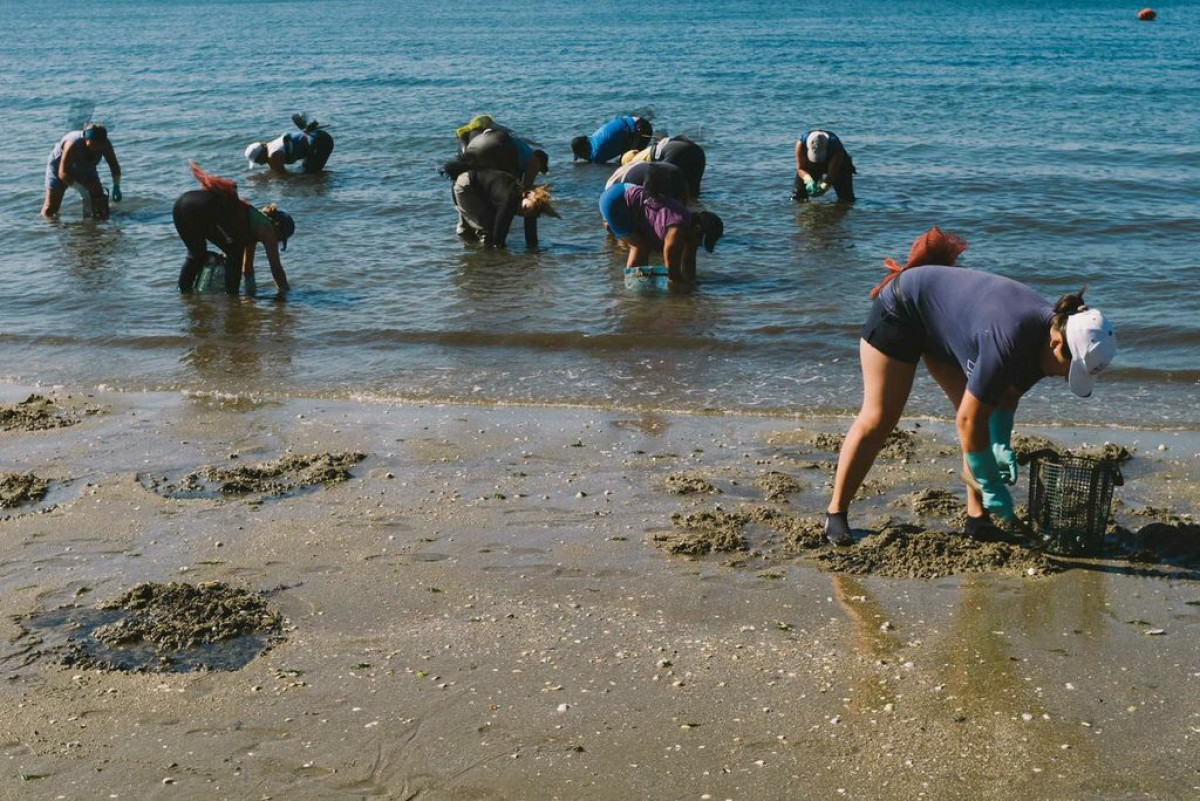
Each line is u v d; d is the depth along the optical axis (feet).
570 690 15.79
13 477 23.22
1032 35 168.35
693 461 23.88
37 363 31.83
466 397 28.40
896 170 57.16
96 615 18.04
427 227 47.32
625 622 17.56
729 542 19.97
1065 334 16.85
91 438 25.86
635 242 38.32
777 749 14.42
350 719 15.20
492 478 23.17
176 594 18.45
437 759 14.34
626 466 23.67
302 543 20.45
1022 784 13.64
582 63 124.47
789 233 45.09
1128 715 14.92
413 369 30.71
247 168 60.75
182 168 61.57
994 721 14.88
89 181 49.52
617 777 13.93
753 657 16.52
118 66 131.64
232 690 15.94
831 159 49.60
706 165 59.21
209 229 37.32
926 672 16.03
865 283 37.99
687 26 201.67
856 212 48.39
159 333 34.19
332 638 17.30
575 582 18.84
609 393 28.53
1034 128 71.00
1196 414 26.43
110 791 13.83
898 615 17.60
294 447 25.11
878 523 20.76
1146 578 18.51
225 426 26.53
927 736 14.60
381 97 93.15
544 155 47.44
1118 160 59.62
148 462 24.39
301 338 33.53
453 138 68.54
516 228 47.57
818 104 84.02
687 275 38.65
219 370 30.89
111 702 15.70
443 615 17.90
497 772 14.06
